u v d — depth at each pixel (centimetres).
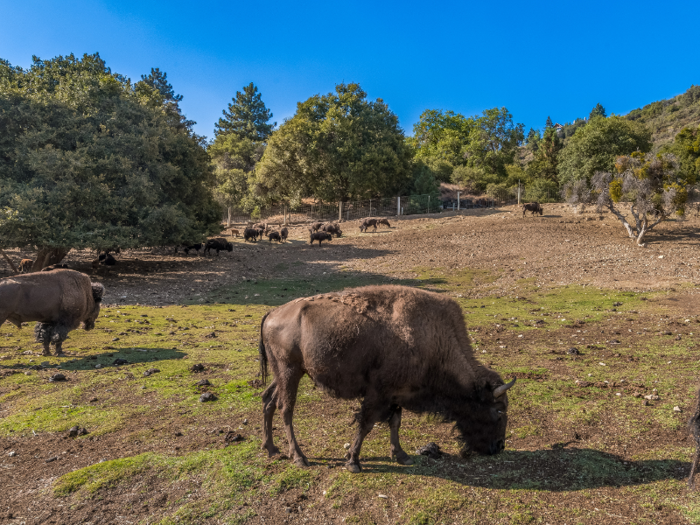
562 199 4597
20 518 373
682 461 425
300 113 4728
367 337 420
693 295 1295
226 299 1608
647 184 2153
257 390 649
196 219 2670
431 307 439
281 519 364
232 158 6178
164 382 688
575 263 1925
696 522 336
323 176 4609
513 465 434
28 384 675
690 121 8569
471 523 349
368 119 4678
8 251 2503
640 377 669
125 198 1919
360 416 427
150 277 2072
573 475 411
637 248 2136
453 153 6469
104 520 370
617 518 347
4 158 1853
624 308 1220
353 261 2467
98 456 468
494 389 420
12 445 499
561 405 571
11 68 2186
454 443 492
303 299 468
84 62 2412
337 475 416
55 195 1719
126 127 2081
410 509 365
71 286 852
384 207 4641
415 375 420
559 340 940
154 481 415
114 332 1050
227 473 420
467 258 2289
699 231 2517
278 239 3397
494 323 1120
